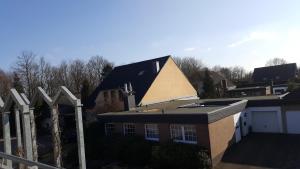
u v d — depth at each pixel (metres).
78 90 80.69
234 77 111.56
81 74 84.31
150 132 25.91
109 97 41.72
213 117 22.47
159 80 40.16
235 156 23.22
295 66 78.12
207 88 57.66
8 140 14.05
